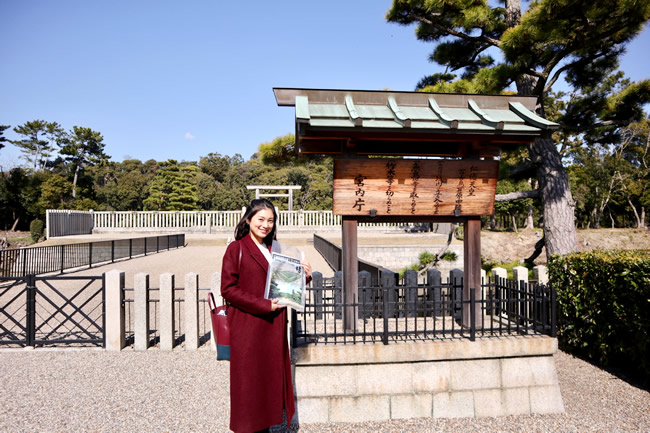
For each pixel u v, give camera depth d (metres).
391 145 4.40
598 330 4.79
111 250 14.36
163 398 3.85
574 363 4.95
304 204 41.91
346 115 3.39
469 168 3.77
